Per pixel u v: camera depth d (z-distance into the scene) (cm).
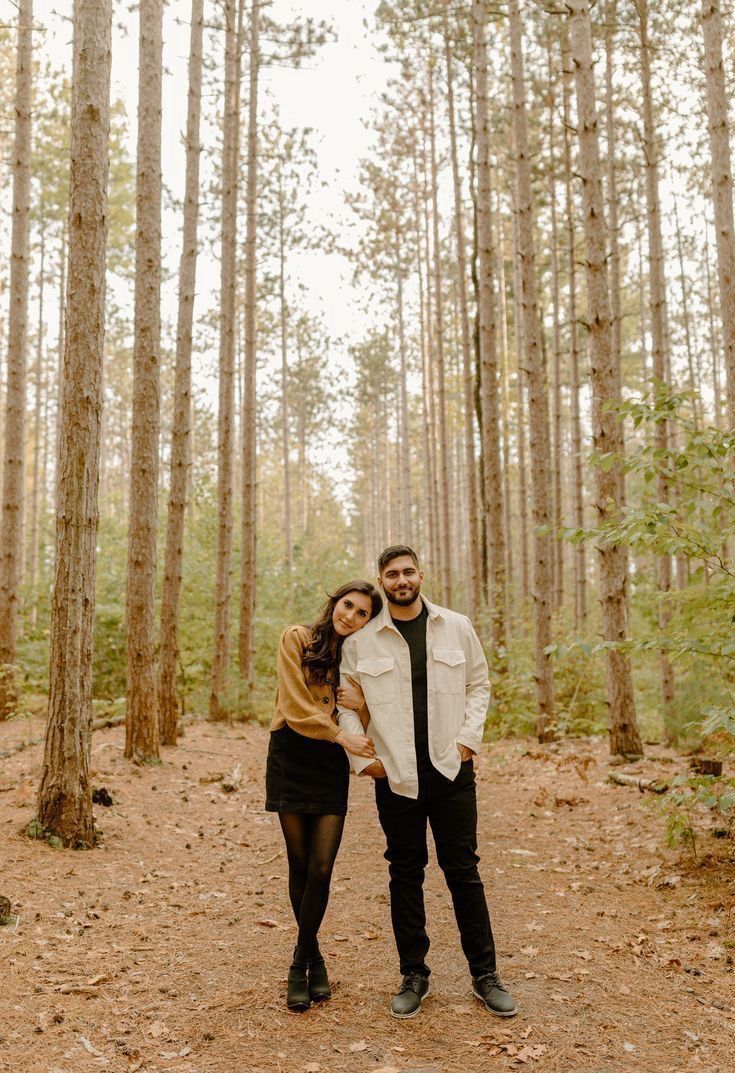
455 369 3059
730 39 1448
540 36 1642
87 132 582
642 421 543
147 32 901
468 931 352
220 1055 311
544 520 1078
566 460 3847
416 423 4334
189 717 1367
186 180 1155
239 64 1382
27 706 1031
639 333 2833
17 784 720
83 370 583
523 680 1184
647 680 1287
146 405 888
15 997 350
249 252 1582
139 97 900
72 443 584
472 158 1666
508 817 720
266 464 5000
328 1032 329
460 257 1834
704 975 382
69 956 399
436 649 357
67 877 515
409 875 355
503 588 1321
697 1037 323
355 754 342
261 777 901
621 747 877
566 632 1251
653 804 521
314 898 351
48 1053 309
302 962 351
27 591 1628
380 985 375
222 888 527
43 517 1819
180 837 640
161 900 496
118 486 4206
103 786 745
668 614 1076
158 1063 305
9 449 1155
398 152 2434
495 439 1333
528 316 1106
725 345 829
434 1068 302
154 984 374
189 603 1535
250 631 1459
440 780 348
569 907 484
